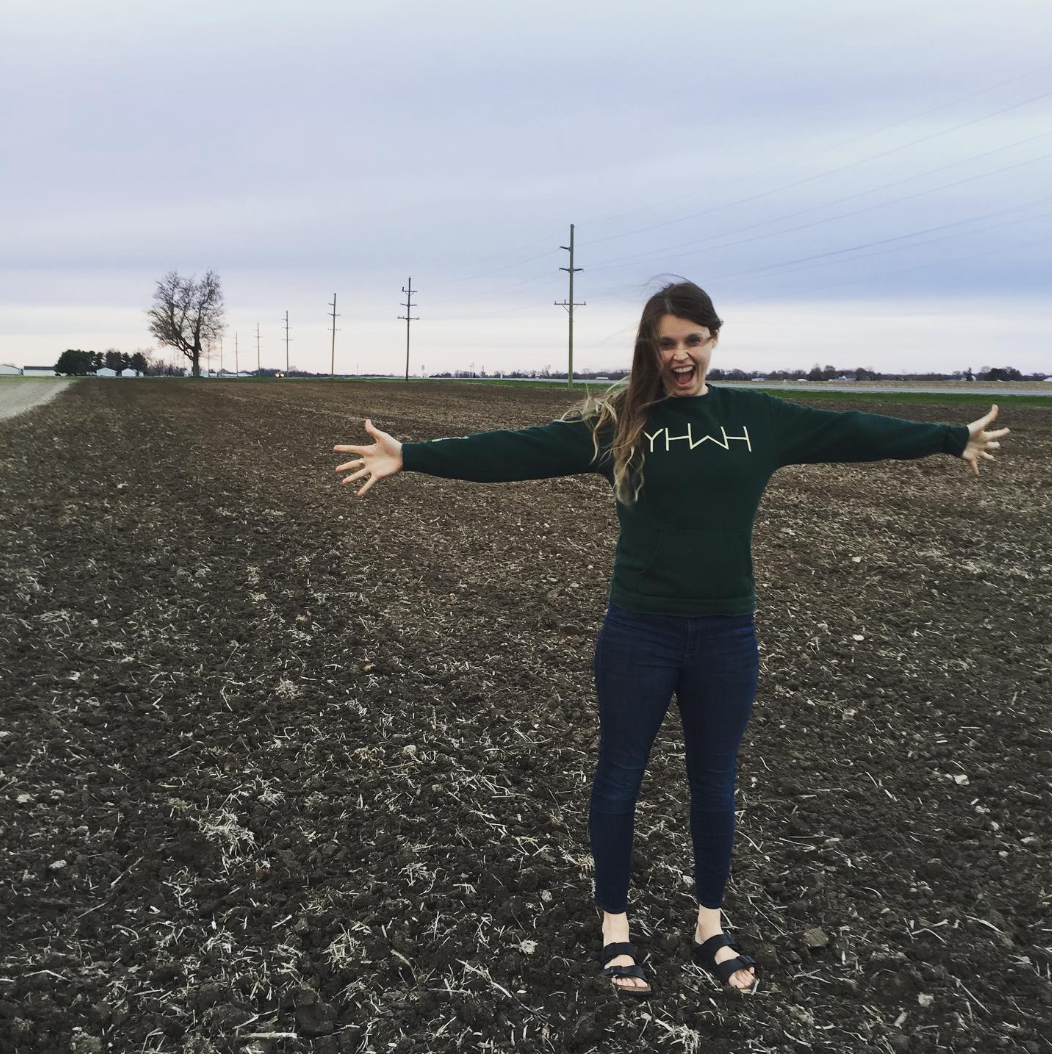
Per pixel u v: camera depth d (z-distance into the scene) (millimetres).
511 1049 2498
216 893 3215
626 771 2658
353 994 2715
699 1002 2691
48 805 3717
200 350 104500
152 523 9453
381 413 27703
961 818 3799
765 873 3381
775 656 5664
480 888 3256
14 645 5453
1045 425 21109
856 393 36719
